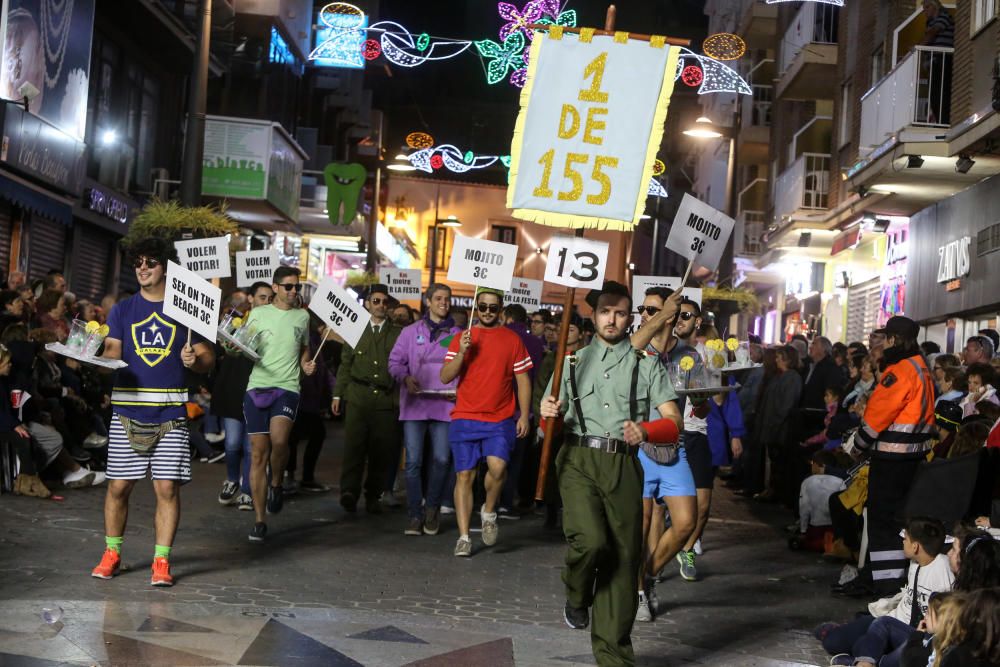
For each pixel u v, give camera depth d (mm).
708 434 11344
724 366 9383
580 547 6520
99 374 15102
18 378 12359
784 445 16344
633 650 7375
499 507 13906
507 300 17750
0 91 19516
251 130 29750
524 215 7707
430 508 11914
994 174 18984
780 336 36250
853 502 11242
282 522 12000
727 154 44969
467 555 10711
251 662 6594
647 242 83312
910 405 9477
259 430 10750
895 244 24641
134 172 29219
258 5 35125
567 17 30781
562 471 6785
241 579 8898
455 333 11820
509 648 7336
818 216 27922
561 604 8914
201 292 8367
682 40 7691
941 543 7551
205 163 29641
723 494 18000
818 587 10430
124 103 28281
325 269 46438
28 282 22484
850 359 15992
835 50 28906
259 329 10859
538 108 7738
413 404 11844
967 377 11492
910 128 19375
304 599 8367
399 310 14891
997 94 15820
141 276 8586
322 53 42281
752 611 9234
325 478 16531
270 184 30078
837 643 7781
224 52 33281
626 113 7688
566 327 7207
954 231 20688
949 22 19906
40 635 6816
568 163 7703
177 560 9477
